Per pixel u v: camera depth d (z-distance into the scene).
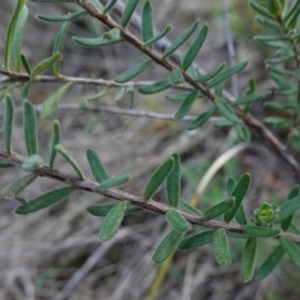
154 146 0.61
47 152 0.63
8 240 0.58
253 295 0.47
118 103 0.61
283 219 0.28
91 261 0.53
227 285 0.49
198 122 0.32
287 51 0.31
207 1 0.69
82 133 0.66
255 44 0.54
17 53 0.28
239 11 0.52
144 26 0.29
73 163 0.24
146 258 0.53
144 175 0.59
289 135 0.35
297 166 0.36
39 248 0.56
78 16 0.27
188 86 0.33
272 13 0.30
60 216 0.58
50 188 0.62
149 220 0.54
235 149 0.47
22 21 0.28
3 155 0.25
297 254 0.28
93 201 0.57
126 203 0.25
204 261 0.50
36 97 0.68
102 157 0.62
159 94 0.63
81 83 0.30
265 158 0.53
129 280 0.52
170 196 0.26
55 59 0.27
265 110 0.52
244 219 0.27
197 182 0.50
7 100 0.24
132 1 0.28
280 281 0.45
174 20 0.71
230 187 0.28
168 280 0.51
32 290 0.53
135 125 0.64
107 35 0.27
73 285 0.53
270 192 0.50
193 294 0.49
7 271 0.56
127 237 0.55
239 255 0.46
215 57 0.65
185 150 0.58
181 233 0.25
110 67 0.70
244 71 0.58
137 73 0.29
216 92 0.32
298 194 0.29
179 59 0.36
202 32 0.30
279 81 0.33
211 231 0.26
